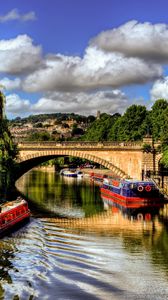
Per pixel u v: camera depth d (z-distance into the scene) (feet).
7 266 118.73
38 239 151.84
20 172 367.04
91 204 262.47
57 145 343.05
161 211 234.58
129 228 177.99
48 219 199.21
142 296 100.22
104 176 448.24
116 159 335.26
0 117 180.24
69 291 101.76
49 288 103.30
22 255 129.80
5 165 242.17
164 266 122.42
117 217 210.59
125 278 111.86
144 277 112.98
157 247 143.95
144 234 165.17
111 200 286.25
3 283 105.70
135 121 437.99
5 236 156.76
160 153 321.93
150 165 326.24
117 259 128.47
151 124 425.28
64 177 538.06
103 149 336.29
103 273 115.14
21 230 168.96
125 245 146.10
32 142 345.92
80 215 215.10
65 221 194.49
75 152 342.03
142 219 203.62
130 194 251.19
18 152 302.86
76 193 329.72
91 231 169.37
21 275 111.45
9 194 266.98
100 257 130.11
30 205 250.78
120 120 451.94
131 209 241.35
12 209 170.60
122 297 99.30
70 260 125.59
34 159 356.79
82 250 137.49
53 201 274.36
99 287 105.19
